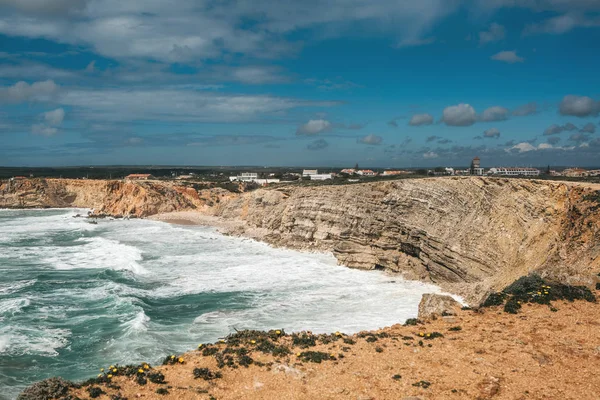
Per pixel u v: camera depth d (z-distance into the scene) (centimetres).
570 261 2445
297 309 2864
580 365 1368
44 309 2767
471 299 2903
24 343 2188
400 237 4341
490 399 1195
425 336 1703
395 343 1647
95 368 1919
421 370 1397
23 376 1838
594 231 2500
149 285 3541
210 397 1236
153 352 2089
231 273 4025
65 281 3566
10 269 4100
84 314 2672
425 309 2212
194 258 4847
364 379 1345
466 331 1739
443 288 3347
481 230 3481
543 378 1300
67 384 1268
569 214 2820
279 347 1614
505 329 1716
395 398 1220
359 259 4312
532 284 2144
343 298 3139
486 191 3750
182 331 2430
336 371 1409
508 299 2069
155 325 2530
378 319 2631
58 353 2080
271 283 3622
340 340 1722
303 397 1241
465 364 1423
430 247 3847
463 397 1212
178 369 1428
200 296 3195
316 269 4228
